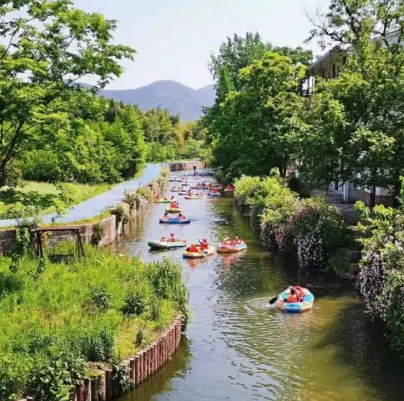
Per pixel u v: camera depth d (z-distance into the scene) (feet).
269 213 108.17
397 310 53.16
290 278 83.46
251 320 64.90
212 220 144.66
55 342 44.60
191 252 99.09
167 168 311.27
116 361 46.19
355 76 91.56
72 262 74.02
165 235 122.83
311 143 90.58
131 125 254.88
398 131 89.35
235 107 161.68
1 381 39.11
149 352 49.42
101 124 226.79
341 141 89.40
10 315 52.26
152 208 170.91
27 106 60.95
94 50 68.59
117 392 45.91
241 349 56.44
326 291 76.13
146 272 67.72
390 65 94.12
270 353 55.31
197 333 60.95
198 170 349.41
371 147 83.20
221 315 66.85
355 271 79.82
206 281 82.79
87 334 46.91
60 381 40.47
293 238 96.84
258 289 77.92
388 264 57.06
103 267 70.79
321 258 87.86
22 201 67.21
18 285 61.36
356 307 69.00
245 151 166.50
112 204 132.46
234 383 48.96
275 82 153.07
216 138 238.48
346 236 88.79
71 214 114.11
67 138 69.21
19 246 76.95
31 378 40.09
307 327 62.28
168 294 61.67
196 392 47.37
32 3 66.23
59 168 73.87
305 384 48.52
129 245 111.14
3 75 61.21
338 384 48.42
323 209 91.45
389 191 91.09
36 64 61.31
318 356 54.34
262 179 161.58
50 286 61.41
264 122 154.92
